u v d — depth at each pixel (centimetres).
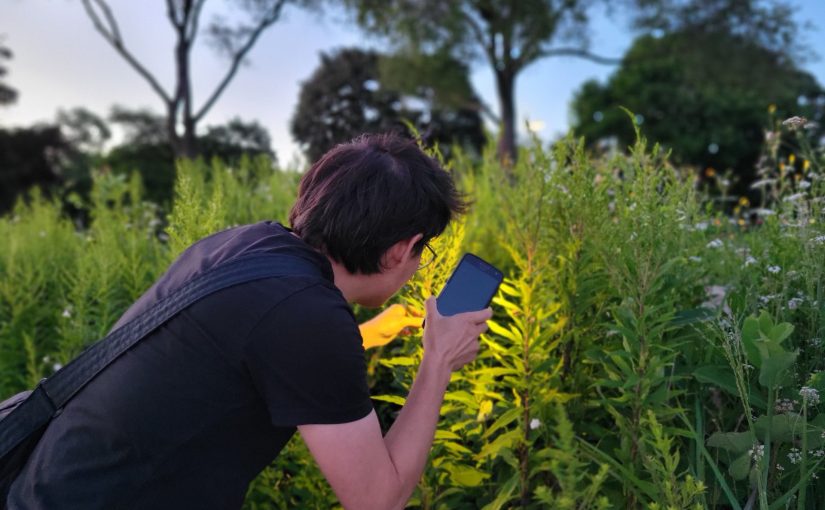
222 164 405
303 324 102
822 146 191
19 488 112
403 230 114
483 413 153
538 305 150
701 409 157
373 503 107
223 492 108
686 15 2200
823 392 136
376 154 117
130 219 414
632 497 138
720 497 142
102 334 249
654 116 2836
